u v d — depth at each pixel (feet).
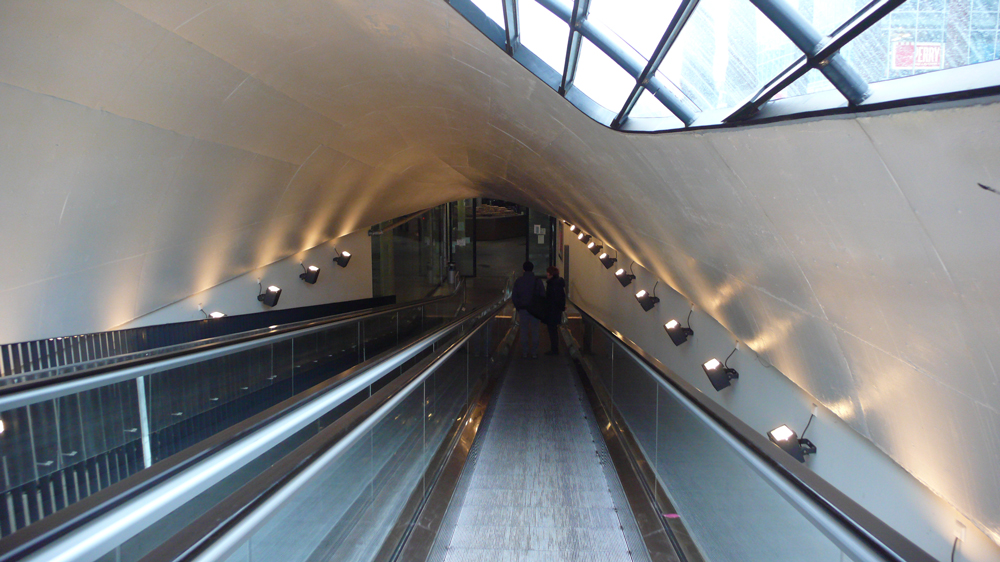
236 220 26.86
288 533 5.01
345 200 36.19
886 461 13.08
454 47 15.20
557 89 13.82
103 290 21.47
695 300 23.30
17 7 11.65
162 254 23.56
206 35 15.38
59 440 10.67
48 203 16.43
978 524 9.74
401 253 55.62
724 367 22.12
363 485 7.03
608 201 21.99
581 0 10.62
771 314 14.49
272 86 19.57
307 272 39.22
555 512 9.93
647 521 9.18
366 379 7.50
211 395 15.33
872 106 5.97
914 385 9.34
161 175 19.75
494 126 22.65
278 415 5.19
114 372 9.59
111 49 14.07
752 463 5.11
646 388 10.75
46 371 8.93
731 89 9.28
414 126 27.61
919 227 6.80
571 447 13.82
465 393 16.24
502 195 57.00
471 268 83.97
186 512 7.86
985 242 5.95
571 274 60.59
